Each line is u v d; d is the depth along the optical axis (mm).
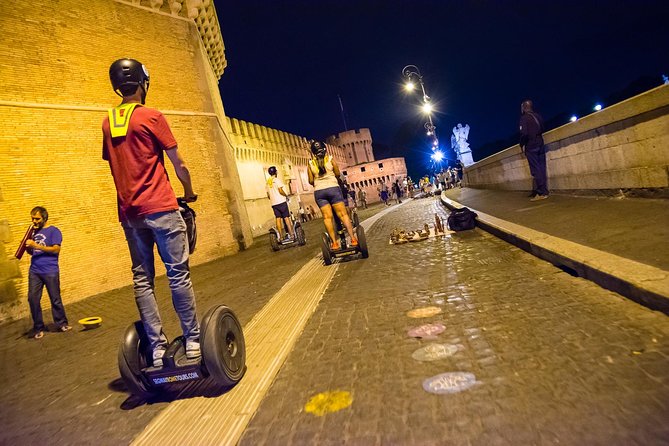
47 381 4270
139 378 3021
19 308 10164
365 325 3852
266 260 11555
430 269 5785
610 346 2527
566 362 2438
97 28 13742
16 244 10570
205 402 2832
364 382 2676
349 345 3406
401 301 4434
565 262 4312
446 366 2680
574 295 3562
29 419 3275
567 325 2965
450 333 3244
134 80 3027
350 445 2016
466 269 5363
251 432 2326
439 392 2361
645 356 2330
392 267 6422
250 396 2766
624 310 3033
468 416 2070
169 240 2893
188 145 16484
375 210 28266
